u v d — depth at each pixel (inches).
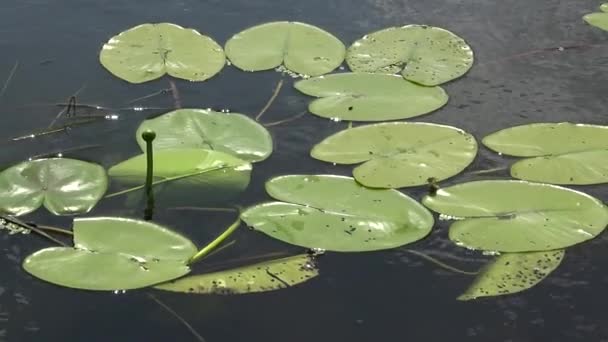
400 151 112.1
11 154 112.1
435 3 132.1
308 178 109.5
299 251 104.4
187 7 130.7
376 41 125.0
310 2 132.0
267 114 116.8
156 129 114.1
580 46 125.8
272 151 112.7
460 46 124.5
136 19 128.3
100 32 126.3
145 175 109.8
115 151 112.6
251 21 128.5
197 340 99.0
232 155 112.0
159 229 105.2
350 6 131.4
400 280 102.9
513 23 129.1
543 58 124.2
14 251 104.3
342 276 103.0
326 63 122.6
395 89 119.3
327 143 113.0
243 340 99.1
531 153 112.3
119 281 101.9
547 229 106.0
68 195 108.2
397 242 105.1
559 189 108.7
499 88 120.3
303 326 100.0
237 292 101.7
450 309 101.3
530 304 101.7
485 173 110.9
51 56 123.0
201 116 115.3
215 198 108.3
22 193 108.3
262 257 104.0
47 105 117.3
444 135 113.6
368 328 100.0
